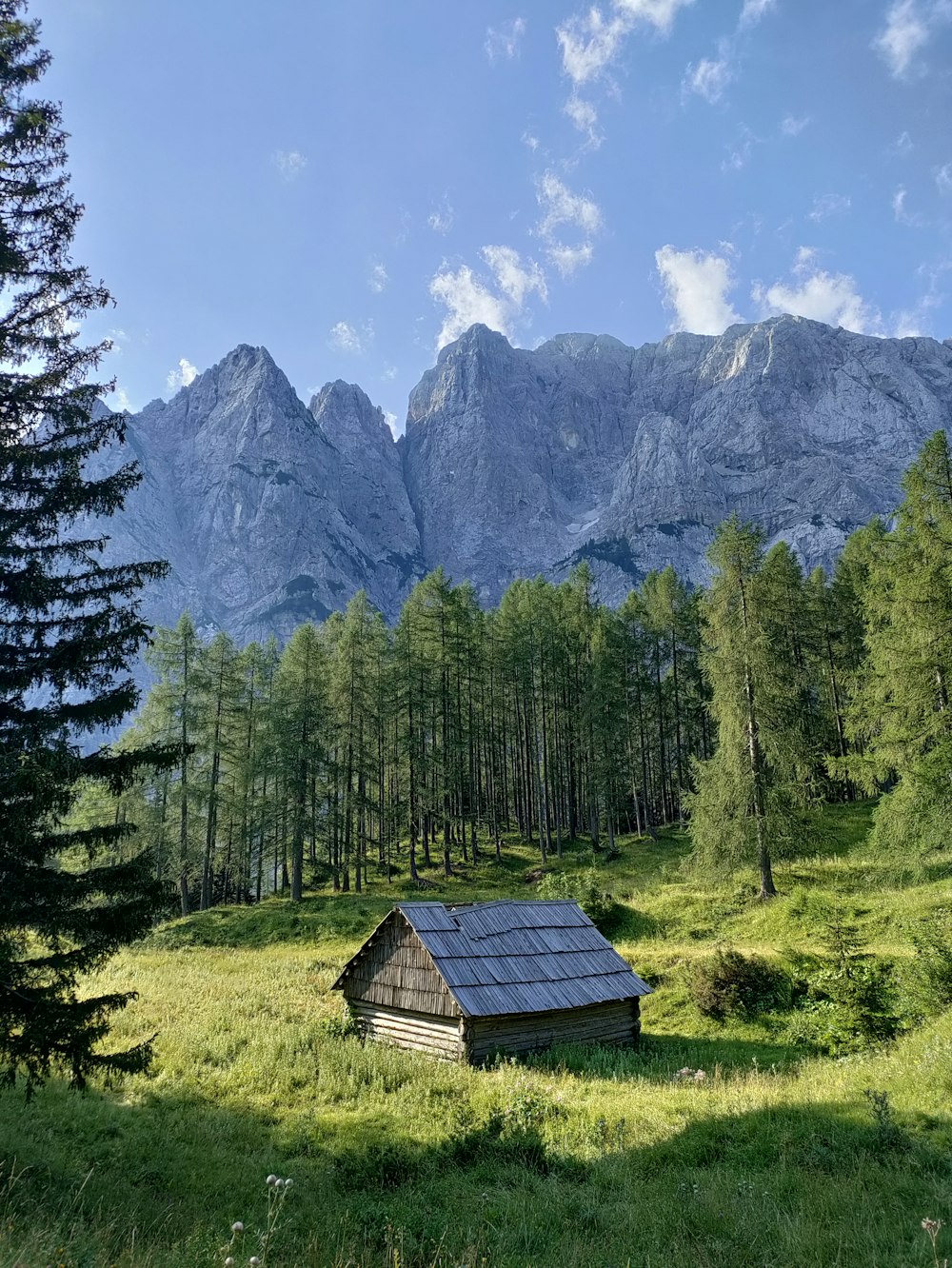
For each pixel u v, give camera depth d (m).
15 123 11.34
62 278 11.73
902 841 25.52
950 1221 7.26
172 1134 13.02
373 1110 14.77
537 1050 19.86
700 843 32.88
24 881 10.31
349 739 52.25
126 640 11.40
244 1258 7.45
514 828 62.75
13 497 11.44
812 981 20.42
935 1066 12.20
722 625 34.25
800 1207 8.16
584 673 59.97
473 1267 7.07
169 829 47.53
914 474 24.86
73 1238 7.22
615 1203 9.22
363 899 43.69
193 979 27.78
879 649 26.84
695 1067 18.81
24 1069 15.02
